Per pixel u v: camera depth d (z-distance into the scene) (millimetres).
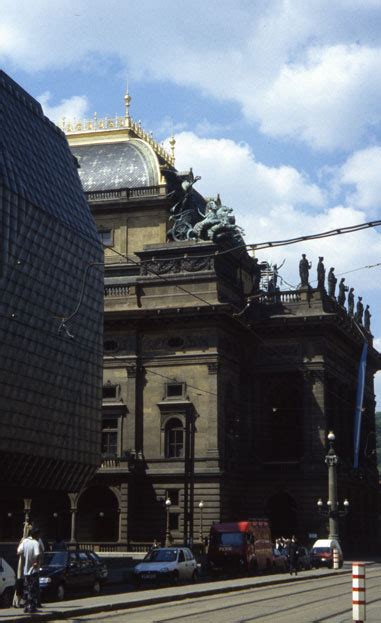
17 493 78812
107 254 101750
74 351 81062
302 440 97062
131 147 106500
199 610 34312
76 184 86375
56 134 85750
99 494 93125
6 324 71125
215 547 63469
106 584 54344
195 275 93438
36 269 74938
